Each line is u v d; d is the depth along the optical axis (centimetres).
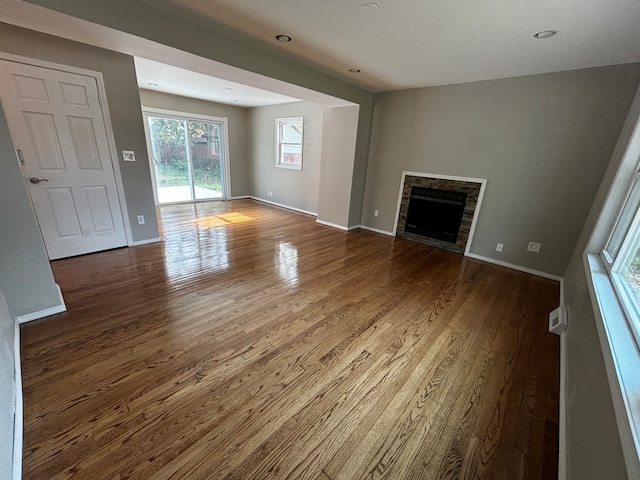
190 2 201
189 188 672
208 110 639
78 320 208
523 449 132
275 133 655
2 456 99
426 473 120
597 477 88
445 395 161
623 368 99
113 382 155
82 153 300
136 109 325
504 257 363
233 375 166
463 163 379
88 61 282
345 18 210
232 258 346
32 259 197
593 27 196
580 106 287
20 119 259
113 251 342
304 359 182
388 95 435
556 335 219
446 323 231
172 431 131
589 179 292
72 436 126
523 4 175
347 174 479
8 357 141
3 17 180
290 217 579
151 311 225
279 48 279
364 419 143
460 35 224
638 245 161
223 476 114
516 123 329
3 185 178
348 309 246
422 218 438
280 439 131
